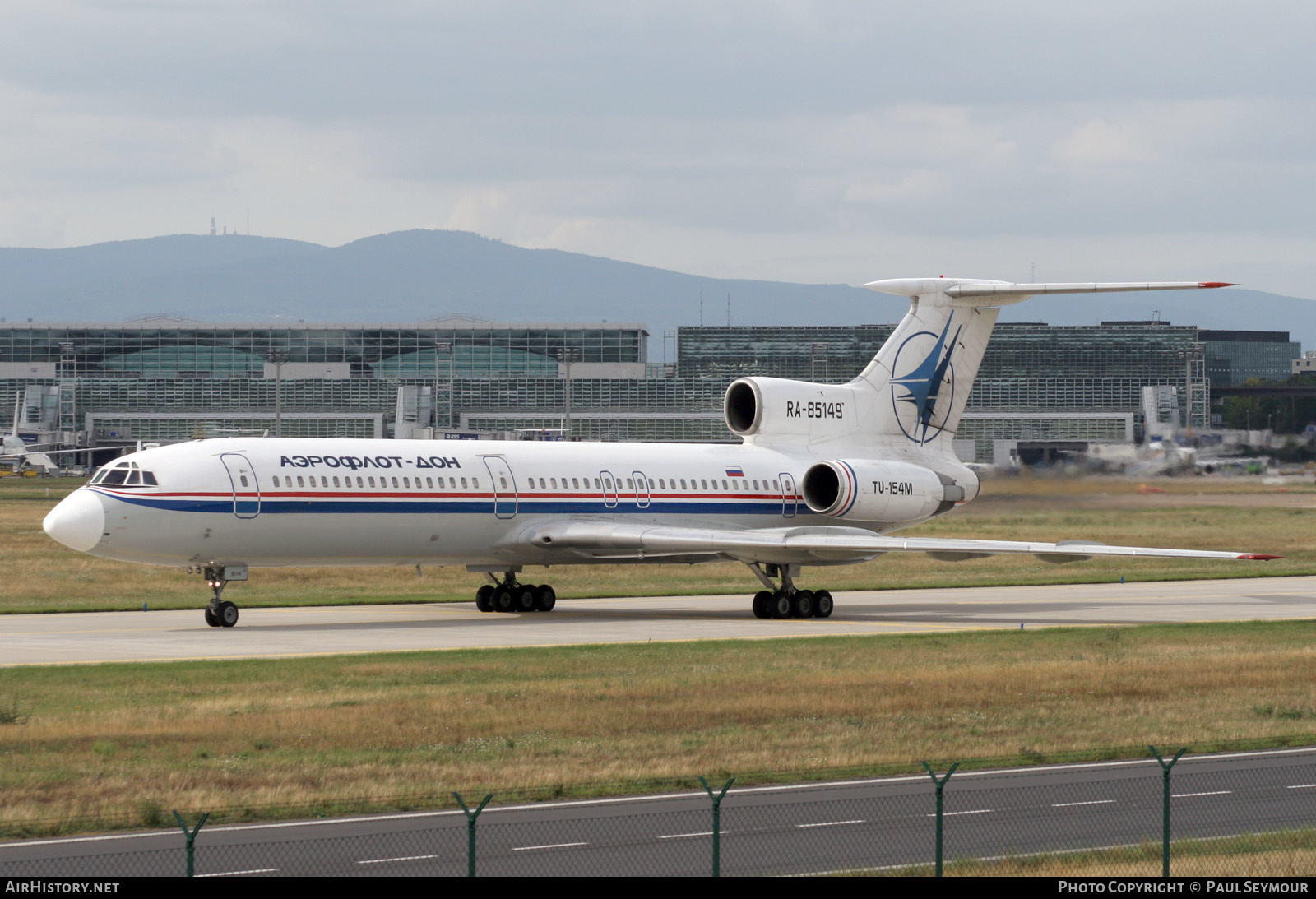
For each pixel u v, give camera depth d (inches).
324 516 5142.7
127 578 7121.1
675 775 2576.3
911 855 2082.9
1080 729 3078.2
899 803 2401.6
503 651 4286.4
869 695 3440.0
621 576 7682.1
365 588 6919.3
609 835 2175.2
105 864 1990.7
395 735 2891.2
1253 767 2721.5
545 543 5615.2
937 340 6604.3
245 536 5024.6
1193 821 2303.2
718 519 6107.3
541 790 2449.6
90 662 3991.1
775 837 2175.2
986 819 2301.9
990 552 5383.9
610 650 4335.6
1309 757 2827.3
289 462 5132.9
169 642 4554.6
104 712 3110.2
